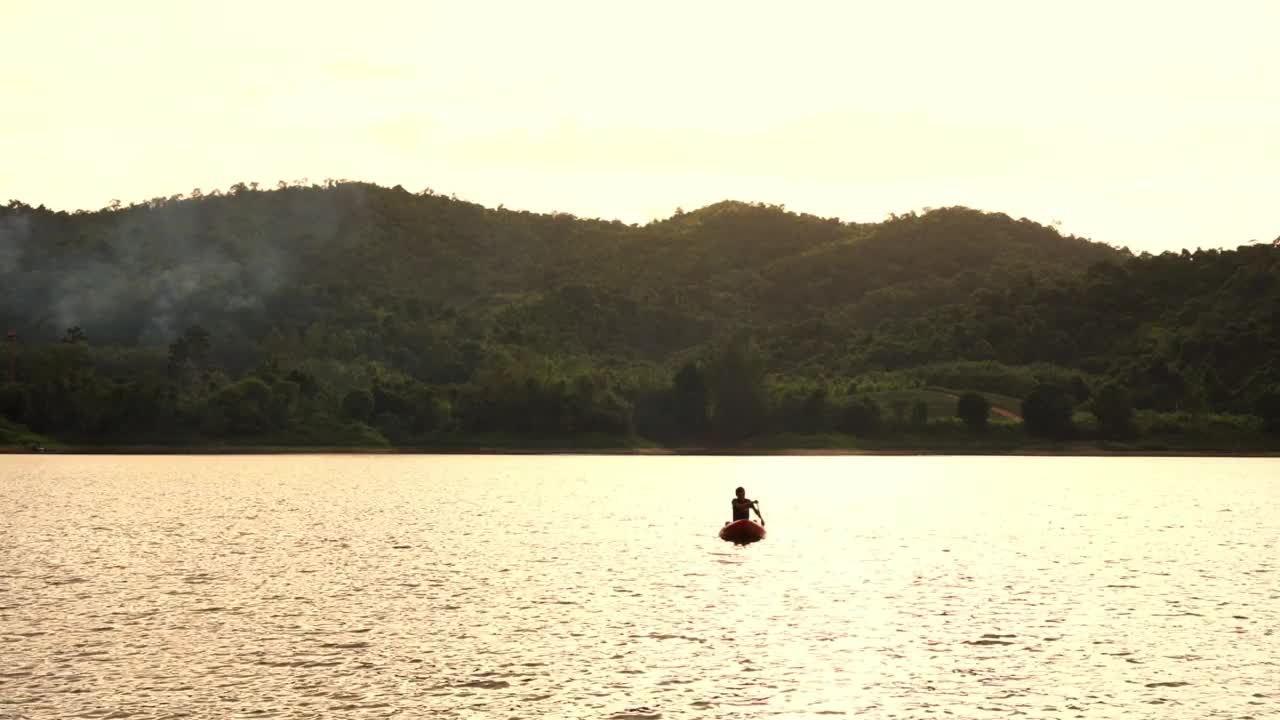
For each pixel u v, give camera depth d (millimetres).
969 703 28234
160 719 26375
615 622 37938
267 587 45219
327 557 55062
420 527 71062
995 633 36406
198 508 85250
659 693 28953
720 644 34531
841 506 93750
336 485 118812
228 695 28469
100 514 79188
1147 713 27469
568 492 109875
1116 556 57250
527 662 32094
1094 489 119062
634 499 100125
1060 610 40688
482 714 27031
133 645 34031
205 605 40906
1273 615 39812
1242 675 30984
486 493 107250
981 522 78000
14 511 81500
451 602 41781
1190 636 36031
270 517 77750
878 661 32438
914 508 91188
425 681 29938
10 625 37031
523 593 43969
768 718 26938
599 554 57000
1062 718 27062
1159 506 93562
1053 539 66062
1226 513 86188
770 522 77625
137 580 47000
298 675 30500
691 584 46594
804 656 33000
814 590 45062
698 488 118375
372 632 36094
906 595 43938
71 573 49031
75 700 27922
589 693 28875
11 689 28922
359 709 27344
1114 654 33438
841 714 27312
